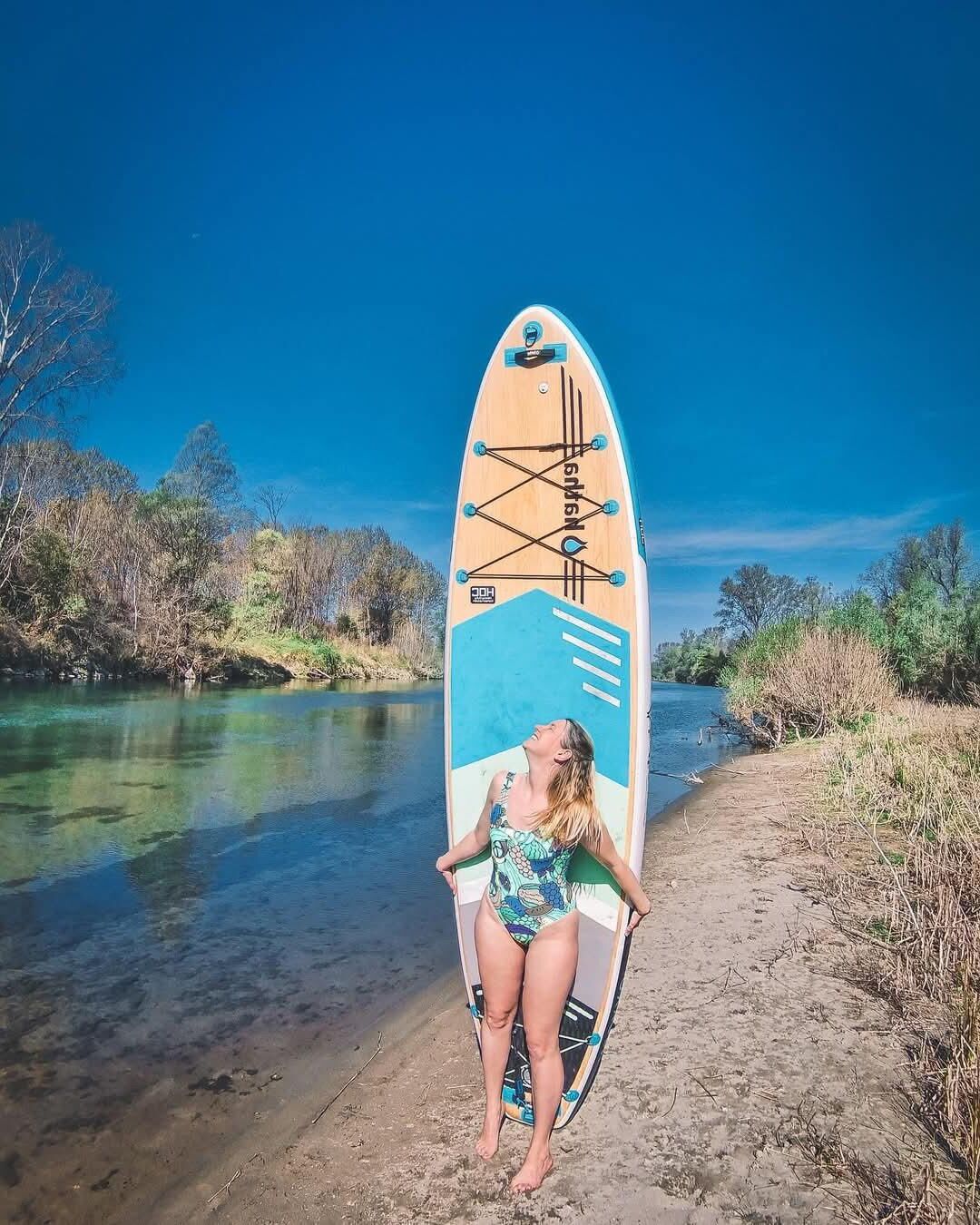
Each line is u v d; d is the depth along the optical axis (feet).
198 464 108.06
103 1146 10.27
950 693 53.72
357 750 46.39
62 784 33.27
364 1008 14.21
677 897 18.93
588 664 12.89
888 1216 8.34
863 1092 10.70
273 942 17.30
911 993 13.20
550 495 13.35
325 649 138.21
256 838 26.07
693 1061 11.69
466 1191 9.24
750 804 29.84
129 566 105.09
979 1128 9.04
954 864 17.37
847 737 38.34
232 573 147.64
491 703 13.29
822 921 16.66
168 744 45.52
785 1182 9.07
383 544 189.57
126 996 14.61
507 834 9.63
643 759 12.51
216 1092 11.53
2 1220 8.89
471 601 13.61
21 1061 12.36
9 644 77.10
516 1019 10.96
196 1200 9.23
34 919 18.43
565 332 13.50
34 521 88.43
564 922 9.58
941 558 108.17
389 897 20.40
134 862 22.95
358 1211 8.99
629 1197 9.02
